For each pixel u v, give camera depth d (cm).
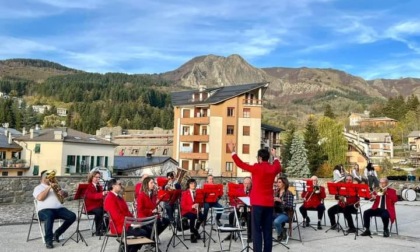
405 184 2997
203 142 6412
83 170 5462
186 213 1070
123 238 779
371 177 1986
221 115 6306
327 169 6838
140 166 5312
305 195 1356
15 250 921
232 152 809
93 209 1092
